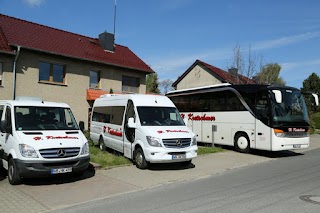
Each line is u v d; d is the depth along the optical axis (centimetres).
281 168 1082
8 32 1911
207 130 1652
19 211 616
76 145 844
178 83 3884
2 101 996
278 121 1311
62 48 2055
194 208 616
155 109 1140
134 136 1088
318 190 751
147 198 703
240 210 595
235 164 1156
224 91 1564
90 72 2197
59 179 891
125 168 1052
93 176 935
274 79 3594
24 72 1825
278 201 654
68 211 615
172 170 1031
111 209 622
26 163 776
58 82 2009
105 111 1418
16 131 848
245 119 1432
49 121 926
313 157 1367
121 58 2438
